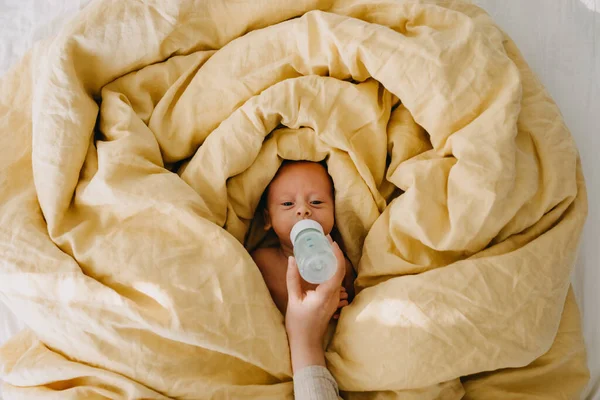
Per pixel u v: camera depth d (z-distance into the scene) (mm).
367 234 1015
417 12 1009
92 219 929
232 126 986
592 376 1034
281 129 1023
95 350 852
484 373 950
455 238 875
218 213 989
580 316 1008
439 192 917
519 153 927
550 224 938
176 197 915
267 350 875
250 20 1075
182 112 1038
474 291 844
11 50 1207
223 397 862
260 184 1024
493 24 1060
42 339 933
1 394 982
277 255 1079
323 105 987
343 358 911
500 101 923
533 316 857
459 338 838
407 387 860
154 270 856
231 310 854
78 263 883
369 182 990
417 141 1020
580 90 1145
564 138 972
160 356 849
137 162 950
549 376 952
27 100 1075
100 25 1012
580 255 1070
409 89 951
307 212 996
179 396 857
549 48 1174
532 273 866
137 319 826
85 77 1034
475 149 893
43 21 1226
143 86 1059
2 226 915
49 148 939
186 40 1065
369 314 880
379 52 955
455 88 935
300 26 1009
